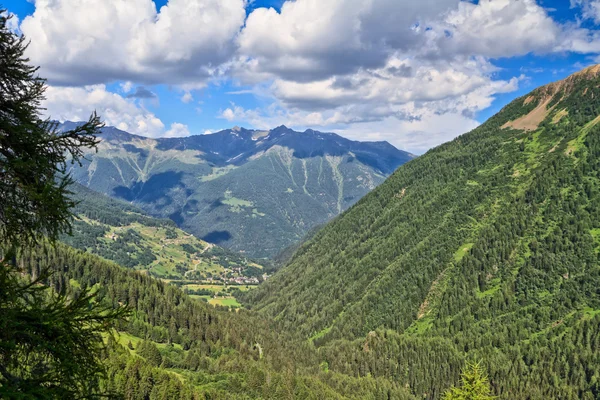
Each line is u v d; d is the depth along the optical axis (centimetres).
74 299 1517
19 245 1585
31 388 1351
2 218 1542
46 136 1616
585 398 16888
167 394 11906
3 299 1384
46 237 1692
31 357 1452
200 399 12825
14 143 1568
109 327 1499
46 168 1619
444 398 6166
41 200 1479
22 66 1636
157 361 16275
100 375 1554
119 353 12962
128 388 11162
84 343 1527
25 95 1642
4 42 1589
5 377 1368
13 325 1312
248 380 15938
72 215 1630
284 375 16600
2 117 1578
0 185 1506
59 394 1430
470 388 5991
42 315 1405
